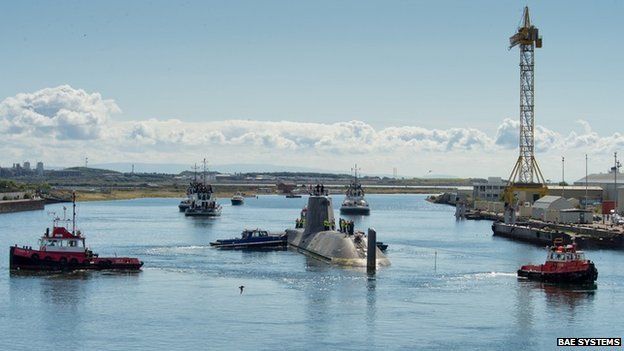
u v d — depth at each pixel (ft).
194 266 548.31
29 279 479.82
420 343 337.93
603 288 467.93
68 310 393.50
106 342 336.08
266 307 401.90
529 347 335.26
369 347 330.75
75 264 513.45
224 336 345.92
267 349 326.85
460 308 404.77
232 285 464.65
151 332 351.87
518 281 490.08
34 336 344.69
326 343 336.08
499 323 374.22
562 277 482.28
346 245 572.51
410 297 431.02
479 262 592.19
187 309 396.78
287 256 621.31
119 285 461.78
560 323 376.48
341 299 422.82
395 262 581.94
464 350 328.70
